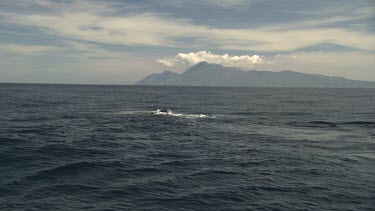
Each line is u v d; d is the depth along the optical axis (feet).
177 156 83.20
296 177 65.21
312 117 185.98
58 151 85.71
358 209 49.67
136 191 55.62
